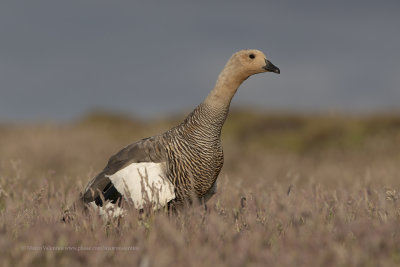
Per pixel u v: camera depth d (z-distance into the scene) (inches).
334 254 480.1
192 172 682.8
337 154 1999.3
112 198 662.5
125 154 695.7
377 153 1931.6
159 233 551.5
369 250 493.4
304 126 2623.0
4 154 1491.1
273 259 477.1
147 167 667.4
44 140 1733.5
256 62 703.1
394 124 2326.5
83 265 483.2
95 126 2778.1
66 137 1929.1
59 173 1326.3
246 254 482.9
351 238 545.3
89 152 1672.0
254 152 2046.0
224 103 698.8
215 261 470.6
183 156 679.1
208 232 547.2
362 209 663.1
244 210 683.4
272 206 651.5
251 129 2721.5
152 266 458.3
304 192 747.4
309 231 554.6
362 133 2257.6
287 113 2893.7
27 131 2106.3
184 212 633.6
